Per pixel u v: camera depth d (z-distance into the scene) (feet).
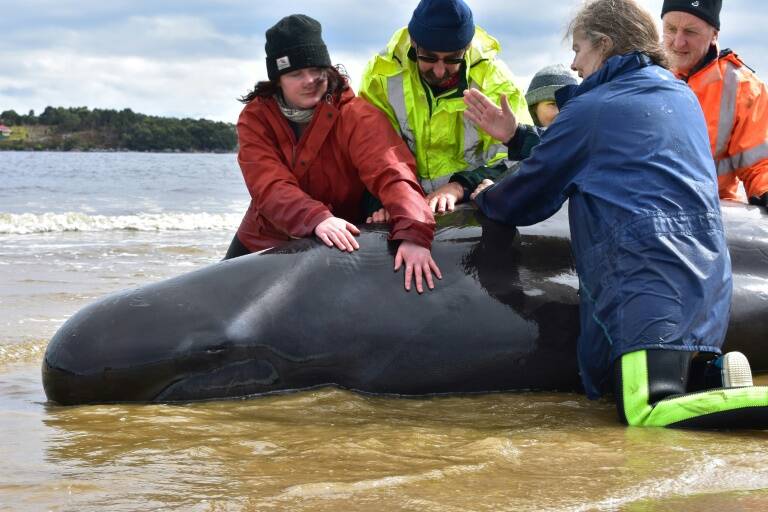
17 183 93.25
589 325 13.14
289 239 17.16
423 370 14.55
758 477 9.80
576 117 13.55
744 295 15.87
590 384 13.43
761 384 15.49
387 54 17.33
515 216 14.88
